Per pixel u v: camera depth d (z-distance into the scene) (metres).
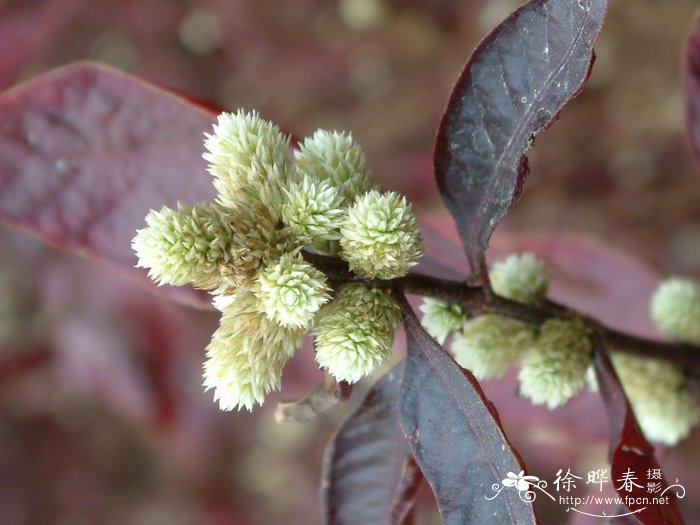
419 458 0.10
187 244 0.10
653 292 0.15
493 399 0.14
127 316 0.21
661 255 0.24
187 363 0.21
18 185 0.13
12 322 0.22
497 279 0.12
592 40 0.09
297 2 0.25
